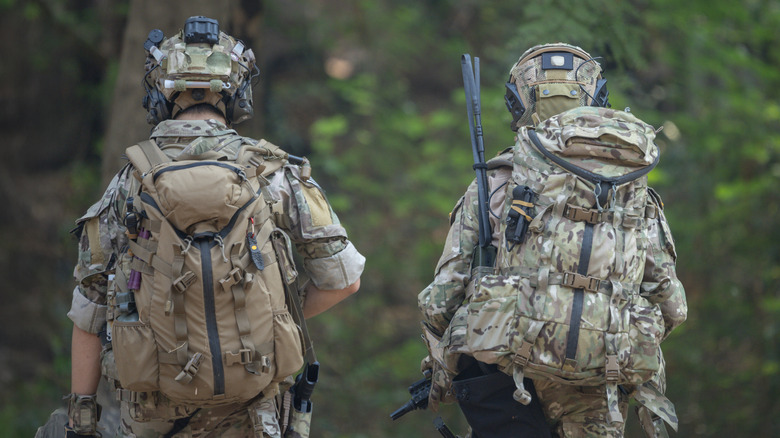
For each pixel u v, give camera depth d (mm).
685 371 21609
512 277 8898
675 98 26703
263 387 8477
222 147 8883
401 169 35594
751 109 25156
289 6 39406
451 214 10070
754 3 26328
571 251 8680
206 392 8227
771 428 19578
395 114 37312
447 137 36812
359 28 40031
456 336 9281
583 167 8859
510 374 8969
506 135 28422
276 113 35875
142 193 8430
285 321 8586
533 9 18891
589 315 8594
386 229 34688
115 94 17531
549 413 9508
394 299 32438
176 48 9086
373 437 22344
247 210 8469
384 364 27141
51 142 30250
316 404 23812
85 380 9219
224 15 17516
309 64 41125
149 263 8289
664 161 25734
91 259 8922
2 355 25000
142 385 8289
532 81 9914
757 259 23047
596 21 18797
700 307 22984
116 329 8398
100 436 9539
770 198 23453
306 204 9328
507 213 9125
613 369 8594
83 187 29688
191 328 8180
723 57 25281
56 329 26438
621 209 8859
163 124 9008
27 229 28484
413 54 42312
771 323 21906
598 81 9992
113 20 27500
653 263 9305
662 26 23781
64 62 29656
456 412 22562
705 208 25016
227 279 8172
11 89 29641
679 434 19969
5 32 29516
